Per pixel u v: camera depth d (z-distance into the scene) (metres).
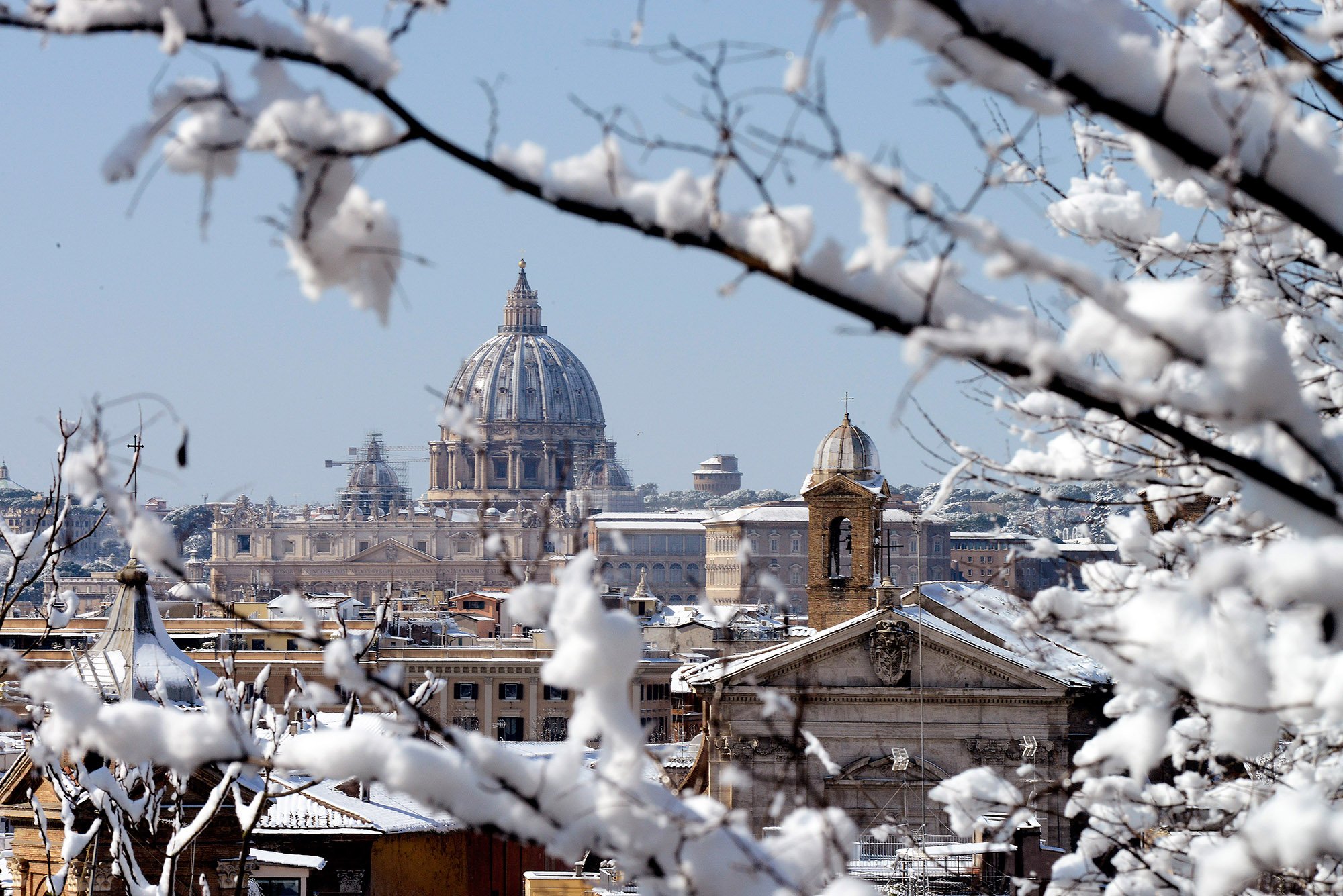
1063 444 22.31
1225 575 12.33
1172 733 22.75
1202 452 13.01
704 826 14.01
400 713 15.02
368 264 12.56
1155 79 12.35
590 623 14.04
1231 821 22.58
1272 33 13.55
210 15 11.87
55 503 34.47
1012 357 12.09
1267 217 19.75
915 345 12.31
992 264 12.21
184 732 14.69
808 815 14.51
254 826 35.78
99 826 40.25
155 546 15.29
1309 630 16.08
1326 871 20.78
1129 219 21.20
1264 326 12.45
